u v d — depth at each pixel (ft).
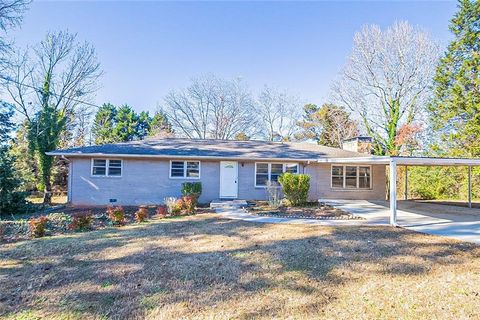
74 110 72.84
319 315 11.21
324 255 18.52
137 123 150.20
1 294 13.16
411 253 18.89
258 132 112.98
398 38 79.30
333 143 104.06
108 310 11.69
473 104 62.18
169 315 11.30
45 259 18.10
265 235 24.17
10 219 33.27
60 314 11.39
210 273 15.58
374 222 30.37
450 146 68.33
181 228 27.14
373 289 13.55
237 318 11.04
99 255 18.81
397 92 81.56
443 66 69.46
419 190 65.82
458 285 13.88
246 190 50.88
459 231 25.86
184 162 49.55
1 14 48.24
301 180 42.93
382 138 86.43
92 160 47.42
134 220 32.73
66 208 44.39
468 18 66.18
